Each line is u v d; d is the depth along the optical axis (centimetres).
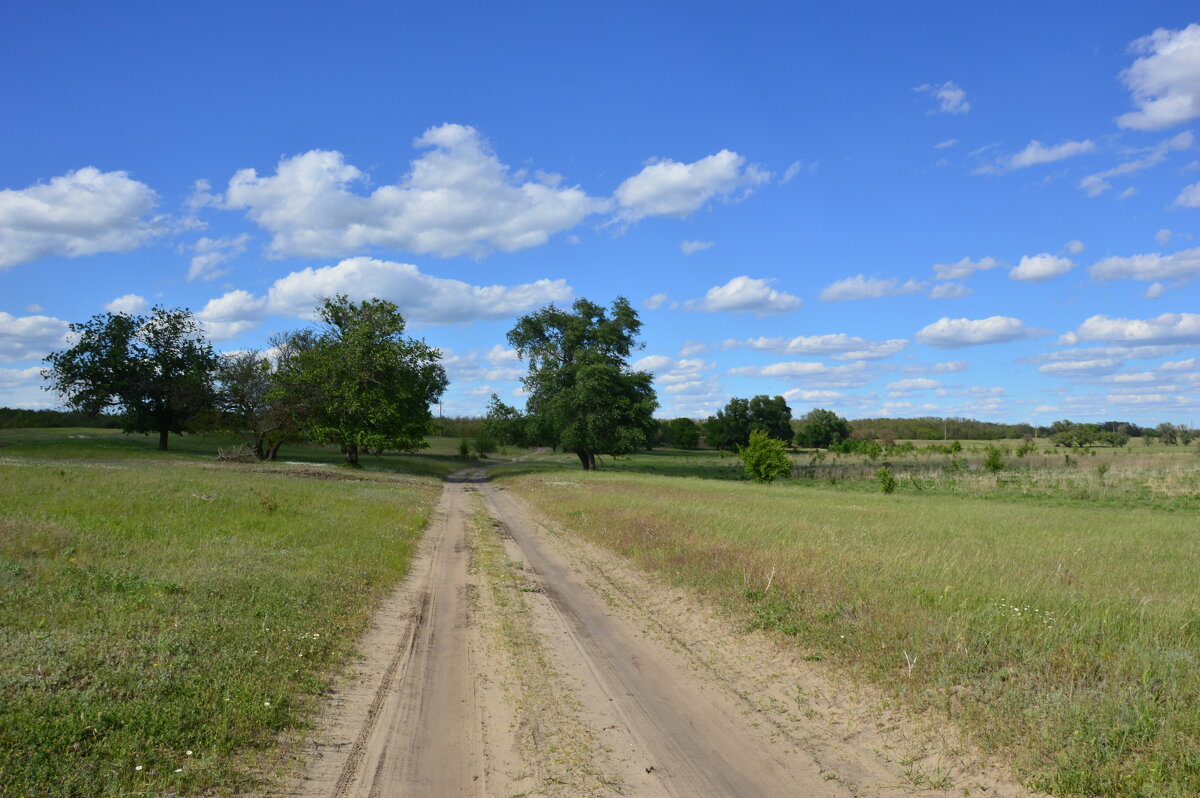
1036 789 500
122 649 673
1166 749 504
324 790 500
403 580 1293
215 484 2305
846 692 711
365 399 4966
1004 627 802
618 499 2631
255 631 791
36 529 1196
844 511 2269
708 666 830
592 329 5981
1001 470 5019
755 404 11475
